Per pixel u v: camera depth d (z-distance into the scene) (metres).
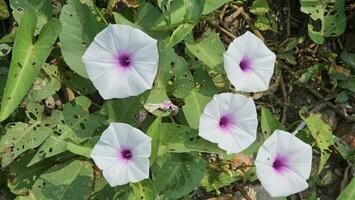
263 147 0.58
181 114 0.63
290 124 0.70
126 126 0.54
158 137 0.56
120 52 0.55
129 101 0.59
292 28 0.72
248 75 0.59
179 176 0.60
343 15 0.70
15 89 0.55
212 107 0.57
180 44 0.65
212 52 0.63
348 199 0.62
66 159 0.60
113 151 0.55
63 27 0.59
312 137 0.68
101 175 0.60
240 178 0.66
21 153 0.59
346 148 0.68
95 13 0.63
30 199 0.59
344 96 0.71
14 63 0.55
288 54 0.70
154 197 0.57
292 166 0.59
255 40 0.59
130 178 0.54
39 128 0.59
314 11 0.70
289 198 0.68
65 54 0.59
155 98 0.60
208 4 0.63
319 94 0.71
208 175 0.64
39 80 0.60
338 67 0.71
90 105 0.61
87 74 0.57
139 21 0.62
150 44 0.54
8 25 0.64
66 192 0.59
